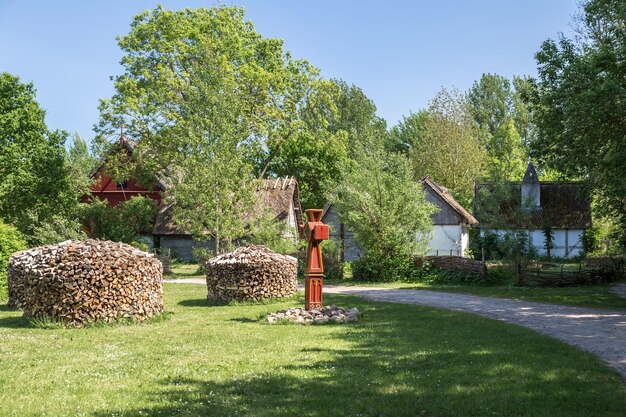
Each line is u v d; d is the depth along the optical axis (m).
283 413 6.96
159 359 10.13
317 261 16.52
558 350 10.91
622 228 31.98
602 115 19.91
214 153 36.59
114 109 44.62
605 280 30.09
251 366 9.50
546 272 28.48
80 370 9.23
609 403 7.38
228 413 6.95
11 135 44.47
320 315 15.54
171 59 44.50
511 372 8.99
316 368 9.34
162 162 43.59
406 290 27.22
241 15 49.56
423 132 76.81
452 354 10.41
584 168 23.14
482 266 29.56
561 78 22.22
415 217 31.98
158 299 16.22
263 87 45.41
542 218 53.66
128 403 7.33
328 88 50.94
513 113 94.88
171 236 56.41
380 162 32.56
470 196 65.50
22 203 45.00
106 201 51.22
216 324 15.05
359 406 7.25
